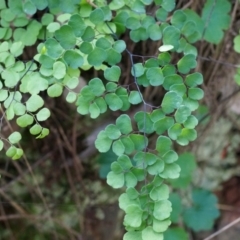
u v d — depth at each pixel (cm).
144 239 56
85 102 57
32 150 75
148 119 56
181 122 56
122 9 61
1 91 58
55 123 73
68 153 75
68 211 78
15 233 78
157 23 61
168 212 56
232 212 81
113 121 74
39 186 76
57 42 57
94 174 77
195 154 78
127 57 70
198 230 77
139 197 56
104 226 79
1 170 74
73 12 60
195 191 79
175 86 57
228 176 81
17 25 62
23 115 57
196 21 65
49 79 58
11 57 59
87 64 59
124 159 56
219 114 75
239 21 69
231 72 72
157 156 56
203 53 71
